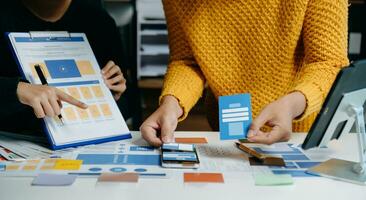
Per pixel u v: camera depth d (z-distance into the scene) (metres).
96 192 0.72
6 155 0.88
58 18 1.28
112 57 1.41
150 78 2.50
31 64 1.03
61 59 1.08
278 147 0.99
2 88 0.96
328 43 1.00
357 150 0.97
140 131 1.04
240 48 1.11
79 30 1.33
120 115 1.09
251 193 0.73
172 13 1.16
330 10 1.00
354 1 2.45
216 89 1.16
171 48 1.20
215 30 1.10
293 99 0.91
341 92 0.77
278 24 1.07
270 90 1.13
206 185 0.75
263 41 1.08
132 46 1.87
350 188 0.76
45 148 0.95
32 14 1.25
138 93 1.86
